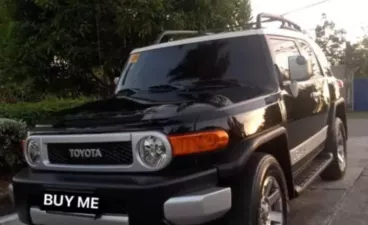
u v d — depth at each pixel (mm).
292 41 5043
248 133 3322
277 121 3799
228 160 3084
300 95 4527
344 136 6516
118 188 2973
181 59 4562
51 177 3363
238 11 8102
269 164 3506
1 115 8055
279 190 3738
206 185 2984
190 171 2977
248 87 3982
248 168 3350
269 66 4105
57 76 7996
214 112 3158
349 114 22141
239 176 3230
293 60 4293
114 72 7969
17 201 3541
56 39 7113
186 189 2910
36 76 7773
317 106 5168
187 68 4441
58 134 3342
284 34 4871
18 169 6816
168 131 2969
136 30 6934
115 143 3115
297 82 4469
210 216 2926
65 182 3219
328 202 5176
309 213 4797
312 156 5086
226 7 7719
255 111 3502
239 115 3311
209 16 7551
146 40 7305
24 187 3441
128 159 3080
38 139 3500
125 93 4516
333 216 4652
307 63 4316
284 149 3914
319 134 5324
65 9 7047
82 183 3137
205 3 7348
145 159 3008
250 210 3256
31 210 3430
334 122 5949
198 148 2992
